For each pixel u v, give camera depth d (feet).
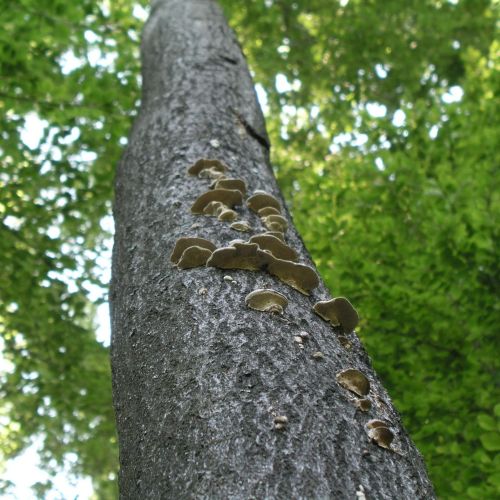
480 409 17.56
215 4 19.06
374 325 19.39
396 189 23.03
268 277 7.61
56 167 22.88
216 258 7.61
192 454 5.57
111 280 9.50
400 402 17.66
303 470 5.20
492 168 21.25
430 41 36.35
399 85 36.73
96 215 24.50
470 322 18.24
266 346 6.54
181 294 7.52
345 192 23.66
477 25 36.32
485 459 15.03
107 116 23.04
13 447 29.55
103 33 24.06
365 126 25.35
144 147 11.87
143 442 6.20
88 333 25.25
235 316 6.97
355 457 5.51
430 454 17.19
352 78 36.52
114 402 7.52
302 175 28.19
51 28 20.56
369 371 7.14
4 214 22.56
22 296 23.34
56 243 23.06
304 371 6.31
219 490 5.10
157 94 13.88
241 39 36.22
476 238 18.63
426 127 24.07
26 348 24.36
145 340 7.34
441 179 21.09
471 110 24.04
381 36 35.76
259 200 9.44
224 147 11.20
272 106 36.73
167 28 17.11
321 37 36.01
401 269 21.11
